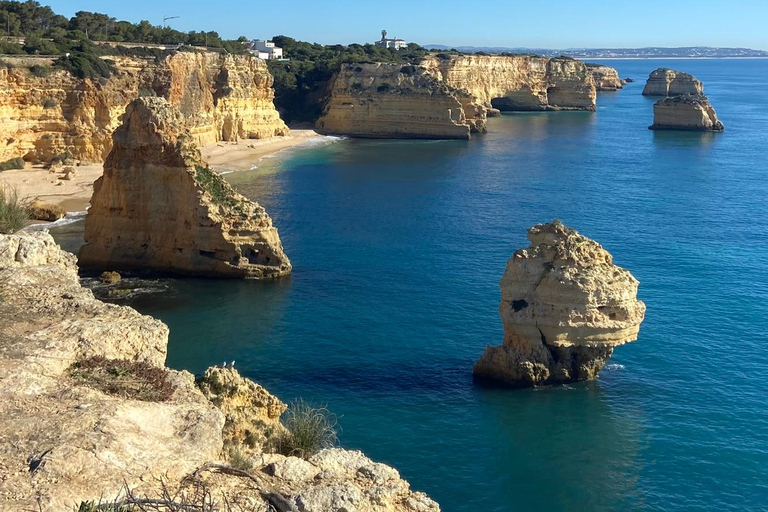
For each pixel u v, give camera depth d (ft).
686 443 115.44
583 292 129.70
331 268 205.36
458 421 121.70
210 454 53.88
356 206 285.64
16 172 293.64
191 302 177.68
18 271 83.15
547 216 270.46
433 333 158.40
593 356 134.82
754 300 176.76
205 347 150.41
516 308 134.00
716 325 161.07
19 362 61.36
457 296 181.57
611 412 124.57
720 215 273.33
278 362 143.33
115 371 63.41
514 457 111.86
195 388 65.82
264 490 50.21
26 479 45.93
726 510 99.40
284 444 74.69
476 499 101.81
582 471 108.58
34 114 307.17
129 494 44.29
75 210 252.83
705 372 139.23
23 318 71.46
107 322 71.00
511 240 236.02
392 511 52.85
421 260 212.64
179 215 198.39
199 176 197.36
